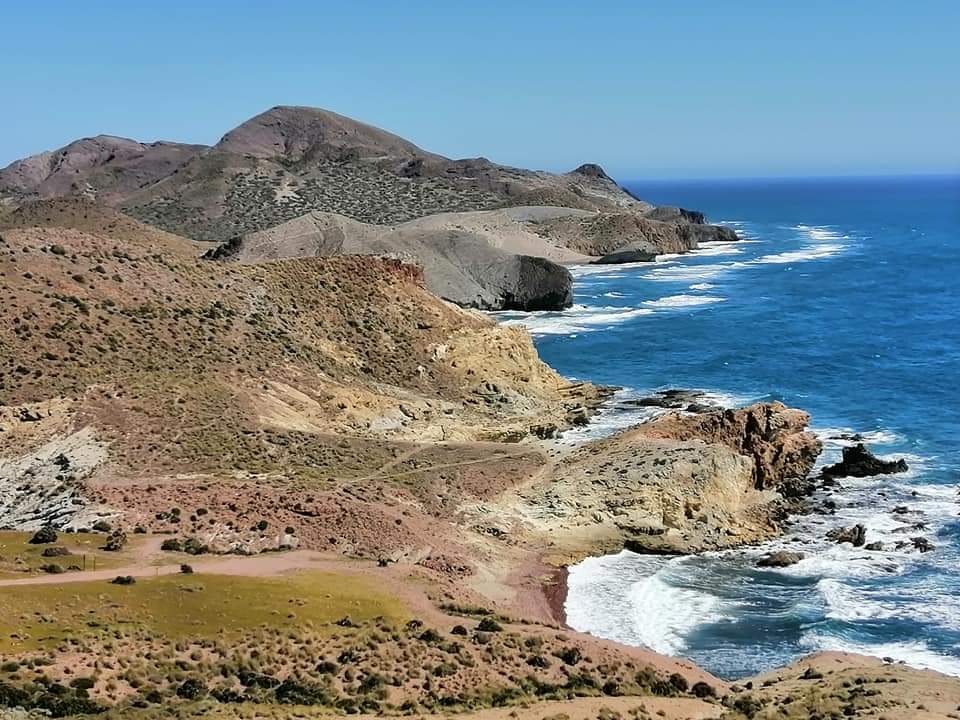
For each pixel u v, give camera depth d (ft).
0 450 175.11
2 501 164.86
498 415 267.18
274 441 199.11
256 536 156.76
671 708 107.65
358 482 187.01
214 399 209.77
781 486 213.05
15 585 120.26
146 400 198.18
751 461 208.23
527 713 99.71
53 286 226.58
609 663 124.77
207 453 186.09
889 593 165.58
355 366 268.62
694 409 270.05
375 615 127.24
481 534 180.14
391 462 203.62
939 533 190.49
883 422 266.36
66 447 177.78
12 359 195.31
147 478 171.73
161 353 222.28
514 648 122.72
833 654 139.54
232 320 253.44
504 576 167.84
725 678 137.69
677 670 130.52
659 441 213.87
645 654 136.26
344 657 110.32
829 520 198.39
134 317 230.27
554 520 188.14
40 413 183.52
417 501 183.52
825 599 162.61
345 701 99.14
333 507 169.89
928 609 159.12
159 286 250.78
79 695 90.12
